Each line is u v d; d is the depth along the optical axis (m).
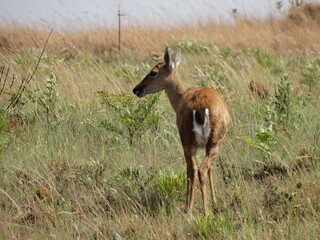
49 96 22.31
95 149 19.83
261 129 17.81
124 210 15.62
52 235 13.73
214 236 13.66
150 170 17.61
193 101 15.80
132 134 20.16
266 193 15.87
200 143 15.44
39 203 15.84
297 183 15.55
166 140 19.03
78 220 15.09
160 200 15.77
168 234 13.58
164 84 18.56
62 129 21.22
